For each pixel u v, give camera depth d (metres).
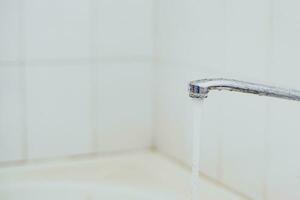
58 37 1.47
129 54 1.54
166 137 1.55
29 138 1.48
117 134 1.57
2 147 1.46
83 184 1.41
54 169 1.48
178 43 1.47
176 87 1.49
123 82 1.55
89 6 1.48
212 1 1.35
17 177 1.43
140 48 1.55
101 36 1.51
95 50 1.51
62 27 1.47
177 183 1.41
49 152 1.50
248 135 1.28
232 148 1.32
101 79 1.53
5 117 1.45
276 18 1.19
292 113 1.18
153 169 1.49
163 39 1.53
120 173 1.47
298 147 1.17
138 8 1.53
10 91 1.44
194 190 1.10
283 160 1.20
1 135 1.45
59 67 1.48
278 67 1.19
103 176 1.46
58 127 1.50
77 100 1.51
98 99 1.53
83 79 1.51
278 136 1.21
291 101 1.17
